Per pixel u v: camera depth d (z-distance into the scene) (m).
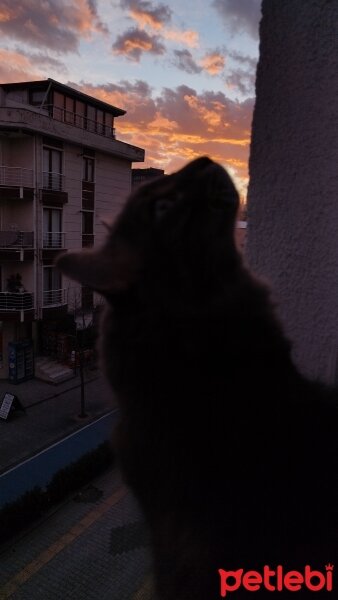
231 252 1.36
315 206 1.92
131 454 1.38
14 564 8.73
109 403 1.61
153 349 1.29
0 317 19.39
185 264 1.30
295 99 1.92
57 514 10.35
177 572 1.33
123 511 10.38
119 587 7.94
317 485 1.15
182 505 1.27
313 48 1.83
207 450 1.21
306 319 2.01
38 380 20.28
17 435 15.35
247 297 1.33
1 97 18.64
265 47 2.00
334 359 1.92
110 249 1.44
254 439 1.19
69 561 8.73
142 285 1.33
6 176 18.97
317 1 1.80
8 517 9.53
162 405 1.27
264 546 1.17
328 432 1.21
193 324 1.26
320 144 1.88
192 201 1.30
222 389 1.22
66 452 14.29
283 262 2.05
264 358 1.26
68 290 21.16
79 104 22.80
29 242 19.47
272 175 2.05
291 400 1.23
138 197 1.49
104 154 22.94
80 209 21.81
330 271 1.91
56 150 20.20
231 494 1.19
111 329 1.45
